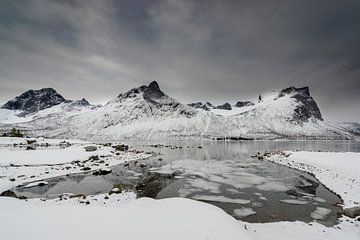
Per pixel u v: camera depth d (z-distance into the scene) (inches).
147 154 2129.7
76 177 1018.1
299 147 3587.6
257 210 621.9
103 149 1968.5
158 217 359.3
